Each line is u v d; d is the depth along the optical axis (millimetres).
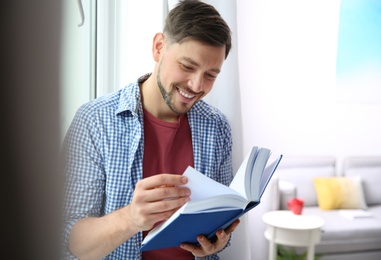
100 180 856
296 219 2684
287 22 3174
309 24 3211
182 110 860
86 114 866
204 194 720
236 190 760
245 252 1244
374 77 3375
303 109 3318
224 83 1234
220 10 1223
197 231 732
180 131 951
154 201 691
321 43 3252
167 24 828
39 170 311
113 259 881
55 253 321
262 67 3186
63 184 324
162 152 913
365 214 3029
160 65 837
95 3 1316
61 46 308
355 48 3322
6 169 308
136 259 863
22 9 304
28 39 305
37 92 306
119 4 1342
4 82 305
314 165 3359
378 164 3455
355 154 3494
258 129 3258
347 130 3451
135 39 1347
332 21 3246
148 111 918
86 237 749
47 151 311
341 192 3168
